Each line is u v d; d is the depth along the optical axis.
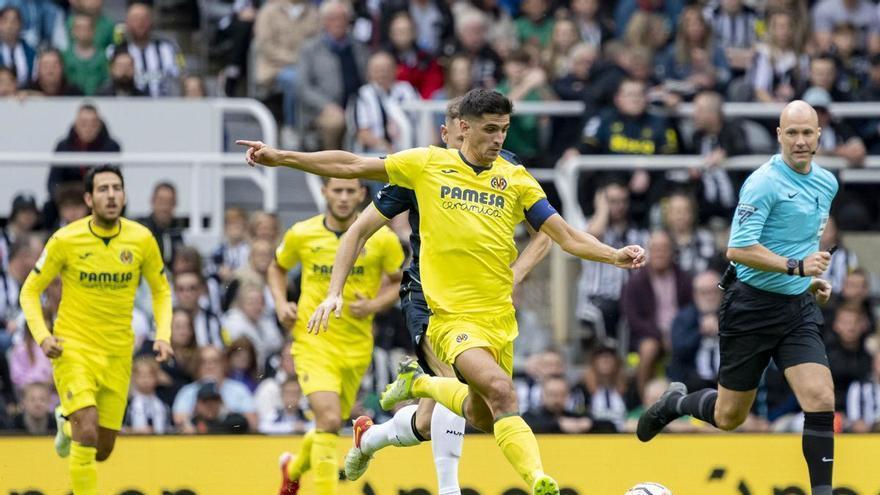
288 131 43.59
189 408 33.62
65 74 42.88
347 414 28.45
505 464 28.14
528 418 33.97
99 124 39.88
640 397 36.16
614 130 40.56
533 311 40.22
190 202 41.03
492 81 42.88
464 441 28.22
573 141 42.09
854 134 42.69
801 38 45.09
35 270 26.30
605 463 28.31
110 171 26.33
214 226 40.81
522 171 21.89
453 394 22.33
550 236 21.72
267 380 34.41
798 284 22.41
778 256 21.83
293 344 28.28
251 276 36.09
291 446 28.36
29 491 27.84
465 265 21.47
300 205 43.25
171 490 28.08
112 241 26.39
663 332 37.06
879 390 35.72
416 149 21.78
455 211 21.44
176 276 35.81
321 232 28.03
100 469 28.00
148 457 28.14
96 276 26.28
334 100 42.69
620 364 35.81
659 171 40.41
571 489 28.19
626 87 40.69
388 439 24.72
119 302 26.53
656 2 46.66
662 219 39.75
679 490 28.22
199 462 28.19
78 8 44.38
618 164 39.72
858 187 42.97
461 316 21.44
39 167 40.75
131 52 43.22
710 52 44.53
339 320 27.80
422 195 21.59
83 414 26.06
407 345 35.66
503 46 45.03
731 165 40.06
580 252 21.44
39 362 34.56
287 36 45.28
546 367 34.41
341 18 43.00
